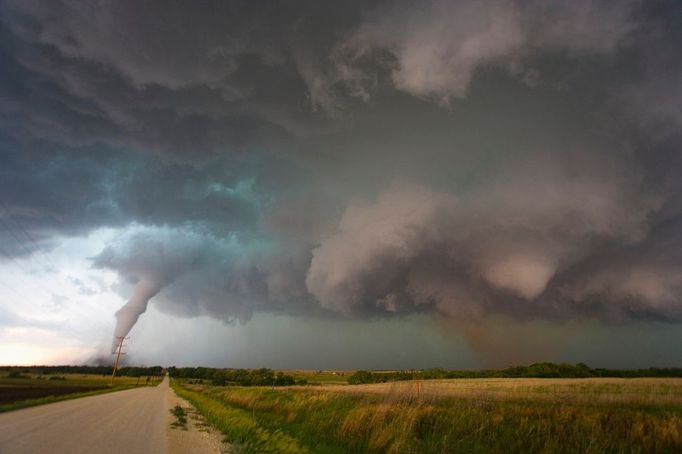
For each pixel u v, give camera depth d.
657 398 20.05
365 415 14.92
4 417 18.34
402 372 93.00
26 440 12.05
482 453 11.35
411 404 16.19
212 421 20.09
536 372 89.50
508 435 12.49
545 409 16.08
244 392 38.38
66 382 88.38
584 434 12.08
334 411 18.55
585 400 19.84
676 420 12.12
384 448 12.00
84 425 16.30
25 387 51.53
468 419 14.28
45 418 18.38
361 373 88.56
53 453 10.30
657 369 88.69
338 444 13.32
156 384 118.12
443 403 17.91
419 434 13.47
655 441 11.30
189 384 121.44
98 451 10.84
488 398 21.00
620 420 13.41
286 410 22.64
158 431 15.48
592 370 89.88
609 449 11.19
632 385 34.50
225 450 11.92
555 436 11.88
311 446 12.88
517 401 19.62
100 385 83.81
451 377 88.00
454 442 12.23
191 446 12.39
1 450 10.51
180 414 22.89
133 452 10.98
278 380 93.31
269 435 14.16
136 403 32.59
